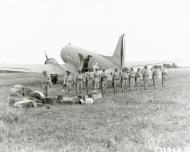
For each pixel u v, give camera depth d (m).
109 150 6.86
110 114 10.80
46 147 7.05
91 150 6.84
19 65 23.94
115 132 8.25
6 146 7.05
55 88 20.69
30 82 25.42
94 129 8.67
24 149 6.85
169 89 18.38
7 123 9.30
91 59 22.47
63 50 26.61
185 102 12.96
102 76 17.64
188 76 30.56
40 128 8.80
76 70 24.28
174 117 9.97
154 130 8.38
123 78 18.17
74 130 8.59
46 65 24.58
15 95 15.80
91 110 11.66
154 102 13.36
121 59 21.56
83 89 19.67
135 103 13.31
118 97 15.41
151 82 24.08
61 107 12.47
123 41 21.58
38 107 12.48
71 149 6.91
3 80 28.27
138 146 7.01
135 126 8.91
